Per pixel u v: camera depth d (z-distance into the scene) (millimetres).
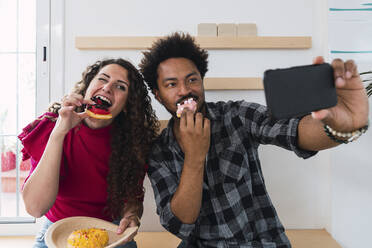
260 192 965
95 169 1040
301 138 739
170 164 1009
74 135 1031
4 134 1408
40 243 1010
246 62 1362
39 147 994
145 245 1197
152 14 1349
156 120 1196
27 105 1413
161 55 996
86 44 1317
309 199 1368
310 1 1363
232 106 1035
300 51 1364
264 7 1362
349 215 1286
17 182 1410
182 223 875
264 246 895
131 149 1065
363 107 553
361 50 1283
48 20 1347
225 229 920
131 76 1054
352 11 1279
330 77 498
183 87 955
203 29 1334
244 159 960
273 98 475
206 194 965
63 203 1045
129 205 1051
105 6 1348
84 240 832
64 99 906
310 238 1260
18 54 1405
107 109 971
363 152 1271
